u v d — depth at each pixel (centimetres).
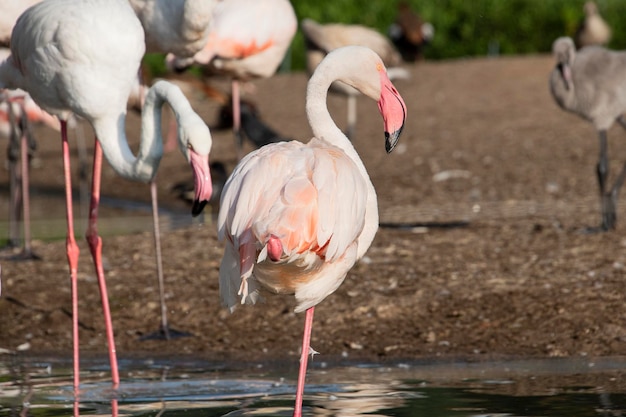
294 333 1058
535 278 1155
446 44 4019
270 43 1501
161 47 1157
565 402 764
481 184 1753
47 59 921
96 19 918
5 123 1759
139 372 934
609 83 1372
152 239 1424
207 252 1337
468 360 941
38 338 1084
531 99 2631
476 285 1145
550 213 1502
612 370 878
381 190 1756
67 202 925
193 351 1020
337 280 741
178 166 2159
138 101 1209
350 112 2206
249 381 880
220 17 1473
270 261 697
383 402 780
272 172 696
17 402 816
